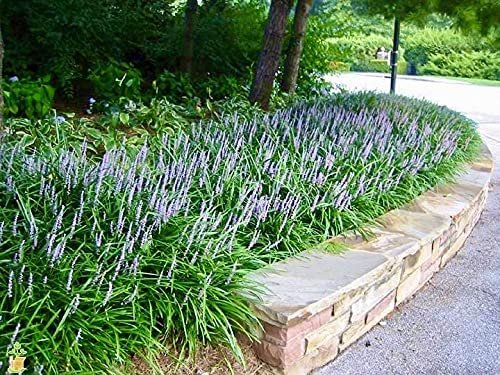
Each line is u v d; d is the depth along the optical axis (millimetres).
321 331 2107
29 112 4297
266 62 5242
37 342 1642
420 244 2691
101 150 3525
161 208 2223
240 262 2238
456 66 19453
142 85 6199
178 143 3180
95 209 2189
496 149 7035
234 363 1994
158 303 1937
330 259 2400
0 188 2309
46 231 2049
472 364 2227
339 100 5539
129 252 2000
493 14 5328
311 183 2953
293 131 3666
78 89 5777
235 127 3600
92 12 5461
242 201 2553
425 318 2582
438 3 5512
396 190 3328
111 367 1731
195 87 6383
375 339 2385
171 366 1908
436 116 5445
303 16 6230
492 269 3197
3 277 1814
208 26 6719
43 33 5238
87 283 1838
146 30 6496
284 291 2074
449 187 3768
